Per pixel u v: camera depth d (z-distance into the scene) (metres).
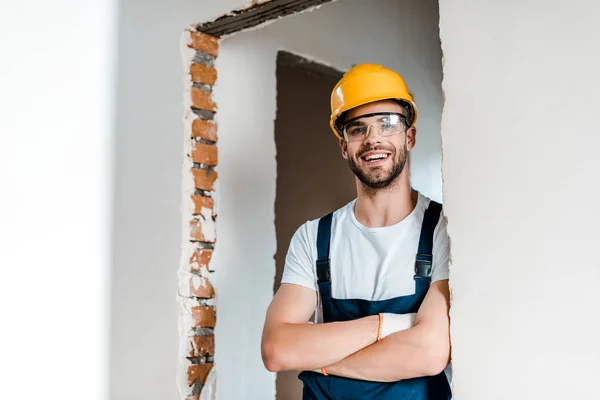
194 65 2.36
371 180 1.78
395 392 1.68
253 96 2.59
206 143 2.37
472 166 1.61
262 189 2.58
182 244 2.23
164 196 2.29
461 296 1.59
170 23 2.36
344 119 1.84
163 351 2.21
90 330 2.18
